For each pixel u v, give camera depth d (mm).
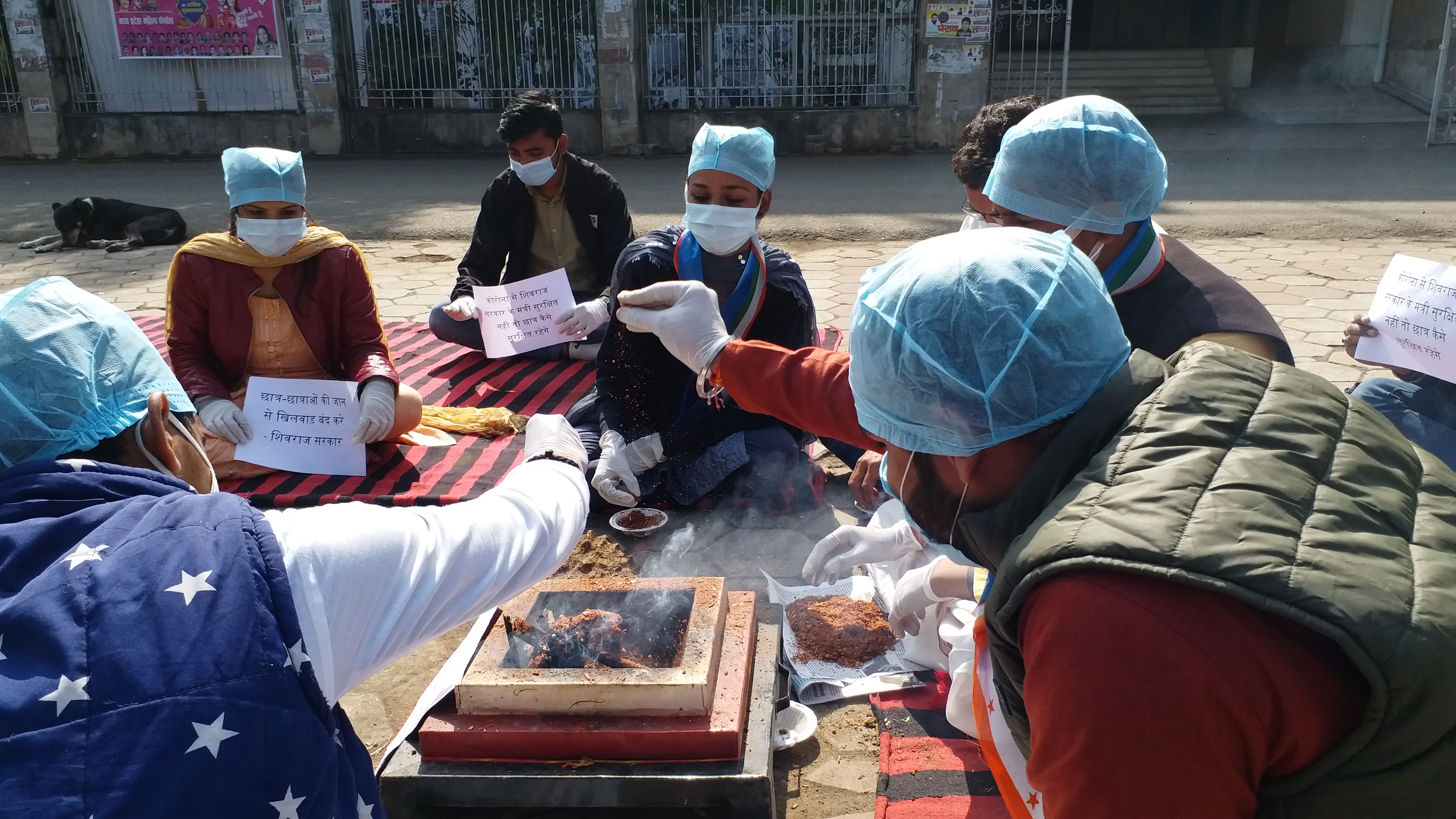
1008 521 1231
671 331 2092
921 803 2189
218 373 3893
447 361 5312
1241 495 1051
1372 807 1021
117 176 13258
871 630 2744
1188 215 8984
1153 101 17812
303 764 1167
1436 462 1190
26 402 1301
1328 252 7629
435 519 1423
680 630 2344
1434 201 9477
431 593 1342
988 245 1271
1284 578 981
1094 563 1036
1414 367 2631
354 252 3850
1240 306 2213
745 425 3619
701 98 14758
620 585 2412
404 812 2088
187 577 1165
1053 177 2078
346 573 1264
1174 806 1016
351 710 2646
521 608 2336
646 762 2053
